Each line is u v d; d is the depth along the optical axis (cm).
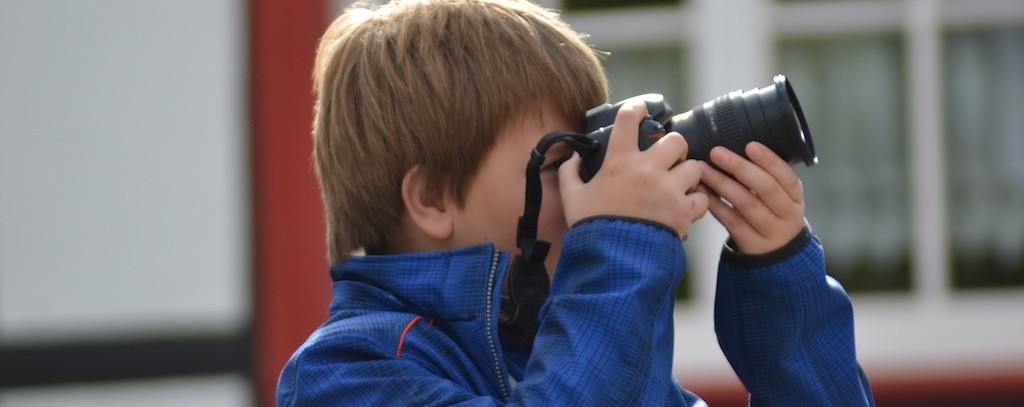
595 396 328
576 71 391
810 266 381
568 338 336
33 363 984
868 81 1058
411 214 382
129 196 981
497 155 376
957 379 1024
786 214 369
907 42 1057
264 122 974
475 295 365
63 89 980
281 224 975
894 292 1062
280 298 977
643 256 346
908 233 1063
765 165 361
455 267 370
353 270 385
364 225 395
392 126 384
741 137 361
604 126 371
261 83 975
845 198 1067
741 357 397
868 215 1066
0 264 983
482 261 367
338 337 367
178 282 984
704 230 1036
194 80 978
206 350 982
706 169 364
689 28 1042
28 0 978
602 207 354
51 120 980
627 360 334
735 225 377
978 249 1061
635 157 355
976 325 1038
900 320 1043
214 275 983
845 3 1053
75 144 980
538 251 365
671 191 352
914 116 1059
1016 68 1056
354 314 379
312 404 361
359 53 401
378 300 380
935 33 1056
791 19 1053
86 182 981
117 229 982
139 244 982
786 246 377
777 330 385
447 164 378
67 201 982
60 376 984
